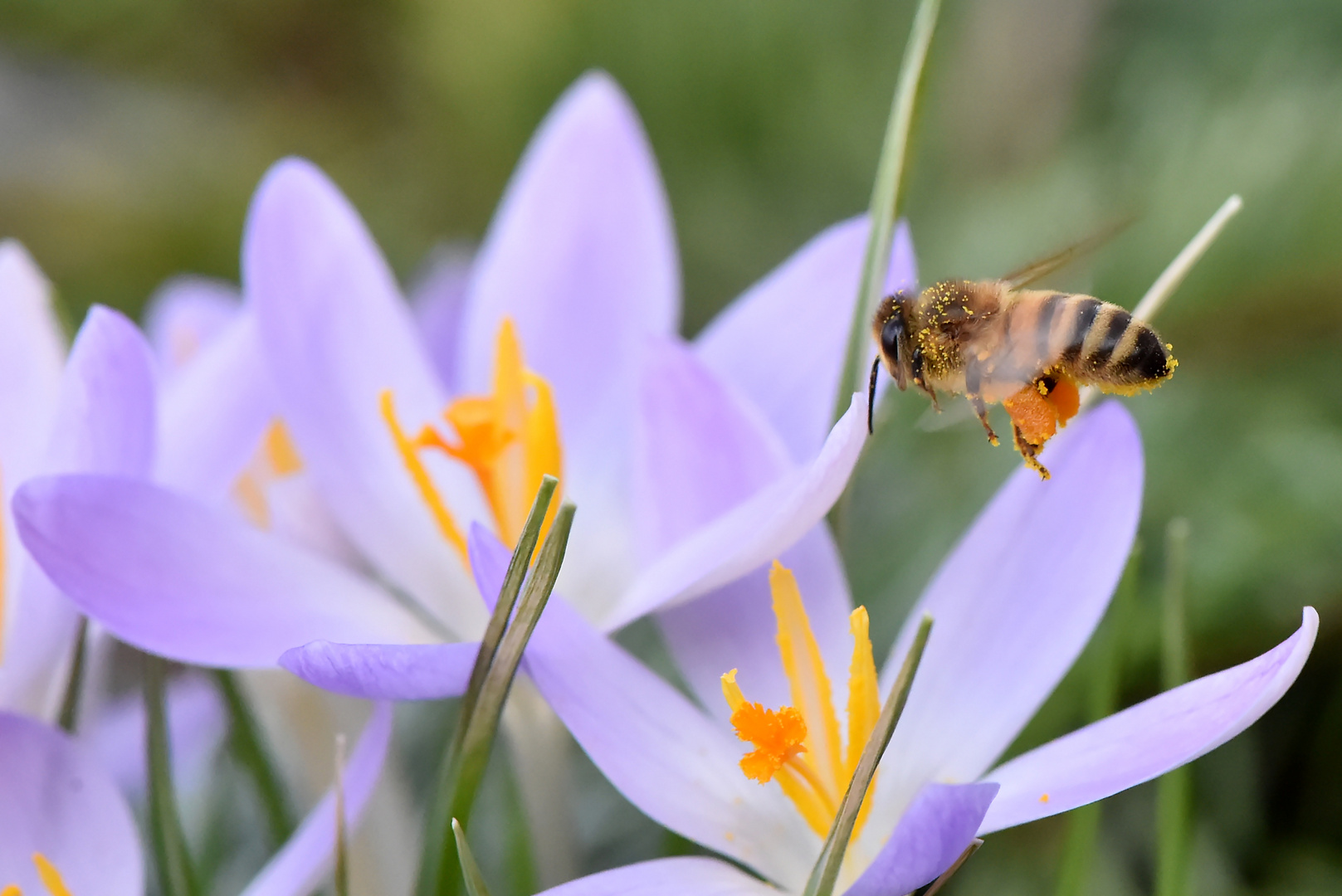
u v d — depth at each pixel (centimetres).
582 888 16
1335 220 22
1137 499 17
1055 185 25
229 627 16
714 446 17
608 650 17
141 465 17
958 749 17
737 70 30
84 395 16
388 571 18
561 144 19
